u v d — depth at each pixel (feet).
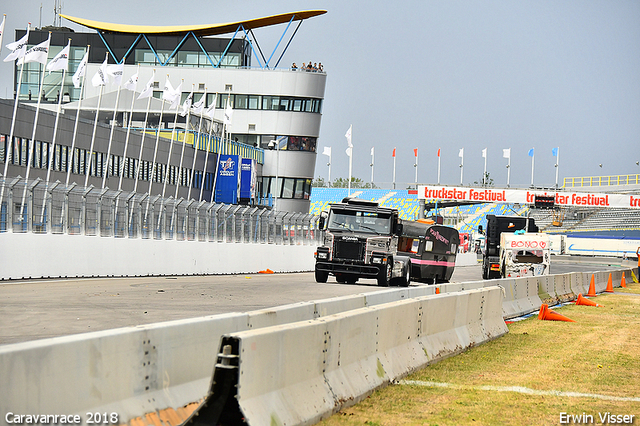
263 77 453.17
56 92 451.53
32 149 228.02
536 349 78.59
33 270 138.92
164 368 38.22
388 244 161.58
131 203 168.25
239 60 461.37
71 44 456.45
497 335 88.33
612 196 433.89
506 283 117.19
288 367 42.09
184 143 318.86
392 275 166.71
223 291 127.24
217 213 203.51
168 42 460.55
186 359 40.14
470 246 487.61
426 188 451.12
